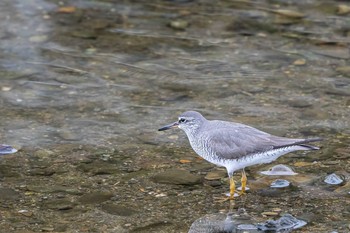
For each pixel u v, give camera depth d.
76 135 14.10
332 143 13.65
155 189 12.09
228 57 17.56
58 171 12.68
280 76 16.67
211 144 11.93
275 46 18.08
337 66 17.03
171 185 12.23
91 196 11.80
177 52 17.80
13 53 17.45
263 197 11.84
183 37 18.48
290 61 17.34
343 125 14.39
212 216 11.23
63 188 12.06
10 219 11.03
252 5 20.22
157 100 15.62
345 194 11.84
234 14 19.69
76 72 16.77
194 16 19.56
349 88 16.02
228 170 11.88
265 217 11.18
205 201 11.73
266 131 14.09
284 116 14.83
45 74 16.61
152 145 13.77
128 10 19.78
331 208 11.41
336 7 20.03
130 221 11.05
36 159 13.12
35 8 19.55
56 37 18.25
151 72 16.84
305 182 12.29
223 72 16.88
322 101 15.47
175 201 11.71
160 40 18.33
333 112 14.96
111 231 10.73
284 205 11.55
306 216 11.16
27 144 13.68
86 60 17.31
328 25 19.09
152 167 12.87
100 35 18.44
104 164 12.96
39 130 14.27
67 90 15.99
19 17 19.05
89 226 10.87
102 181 12.34
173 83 16.36
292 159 13.17
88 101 15.54
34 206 11.47
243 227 10.87
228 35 18.64
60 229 10.76
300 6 20.16
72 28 18.69
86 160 13.11
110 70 16.91
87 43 18.06
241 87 16.17
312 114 14.89
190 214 11.30
